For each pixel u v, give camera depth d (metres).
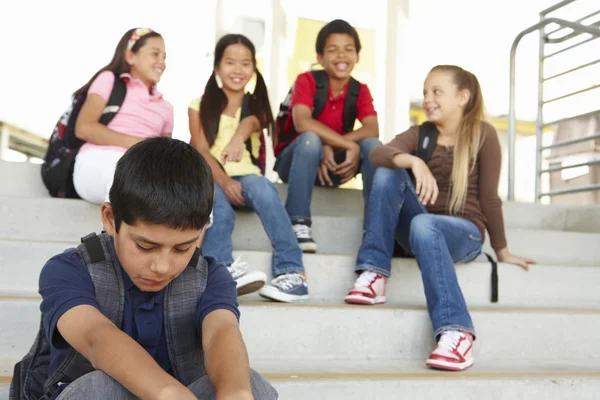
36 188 2.73
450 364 1.79
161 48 2.62
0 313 1.69
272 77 4.66
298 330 1.90
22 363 1.16
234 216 2.27
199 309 1.14
